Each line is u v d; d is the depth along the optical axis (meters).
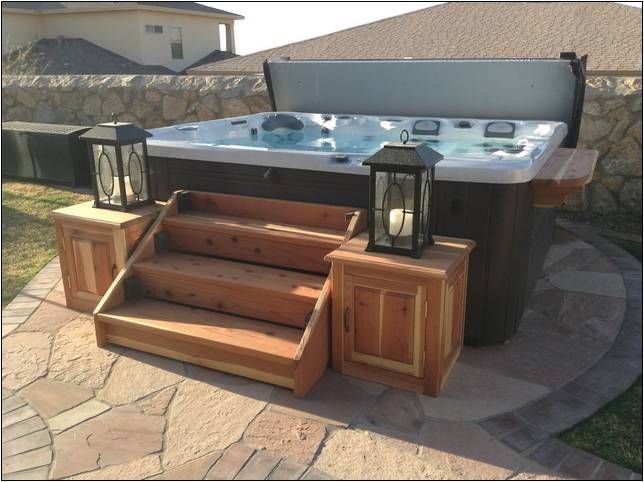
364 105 4.91
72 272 3.16
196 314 2.80
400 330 2.36
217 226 3.03
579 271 3.74
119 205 3.13
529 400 2.35
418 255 2.35
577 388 2.44
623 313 3.13
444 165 2.62
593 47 9.14
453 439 2.11
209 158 3.23
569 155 3.43
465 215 2.65
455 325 2.54
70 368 2.61
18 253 4.08
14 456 2.04
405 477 1.93
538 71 4.14
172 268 2.92
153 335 2.69
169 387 2.46
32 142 6.10
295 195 3.08
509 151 3.47
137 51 16.30
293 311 2.64
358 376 2.52
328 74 4.88
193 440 2.12
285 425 2.20
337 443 2.10
